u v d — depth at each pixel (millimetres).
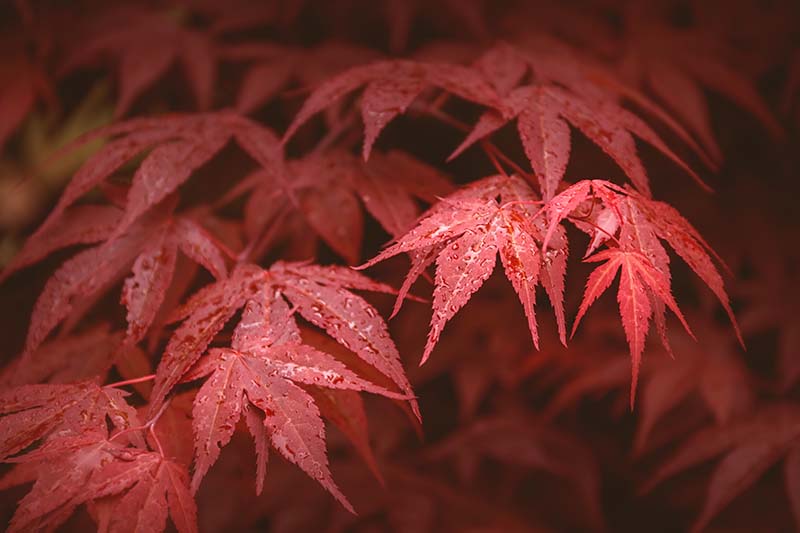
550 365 897
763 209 815
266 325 490
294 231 679
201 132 557
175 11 809
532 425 858
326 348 518
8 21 758
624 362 754
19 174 900
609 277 460
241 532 741
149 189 531
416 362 821
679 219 494
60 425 472
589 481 816
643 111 736
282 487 758
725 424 645
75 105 802
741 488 613
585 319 837
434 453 809
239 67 778
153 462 460
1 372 544
